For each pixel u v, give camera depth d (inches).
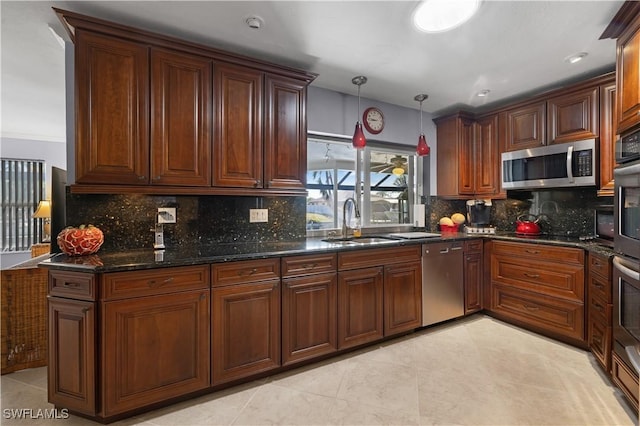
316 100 118.0
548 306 107.4
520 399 73.7
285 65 99.9
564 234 126.0
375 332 101.3
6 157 193.2
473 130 142.9
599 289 87.9
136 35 75.6
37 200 199.5
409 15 74.1
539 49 89.8
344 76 109.0
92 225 81.7
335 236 124.4
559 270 104.3
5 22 76.7
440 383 80.7
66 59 85.0
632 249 70.3
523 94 125.8
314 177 122.7
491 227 144.7
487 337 109.7
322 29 80.4
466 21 76.7
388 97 129.3
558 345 102.7
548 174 114.7
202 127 84.1
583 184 105.2
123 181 75.5
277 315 83.4
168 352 69.9
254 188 92.0
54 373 66.6
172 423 66.2
